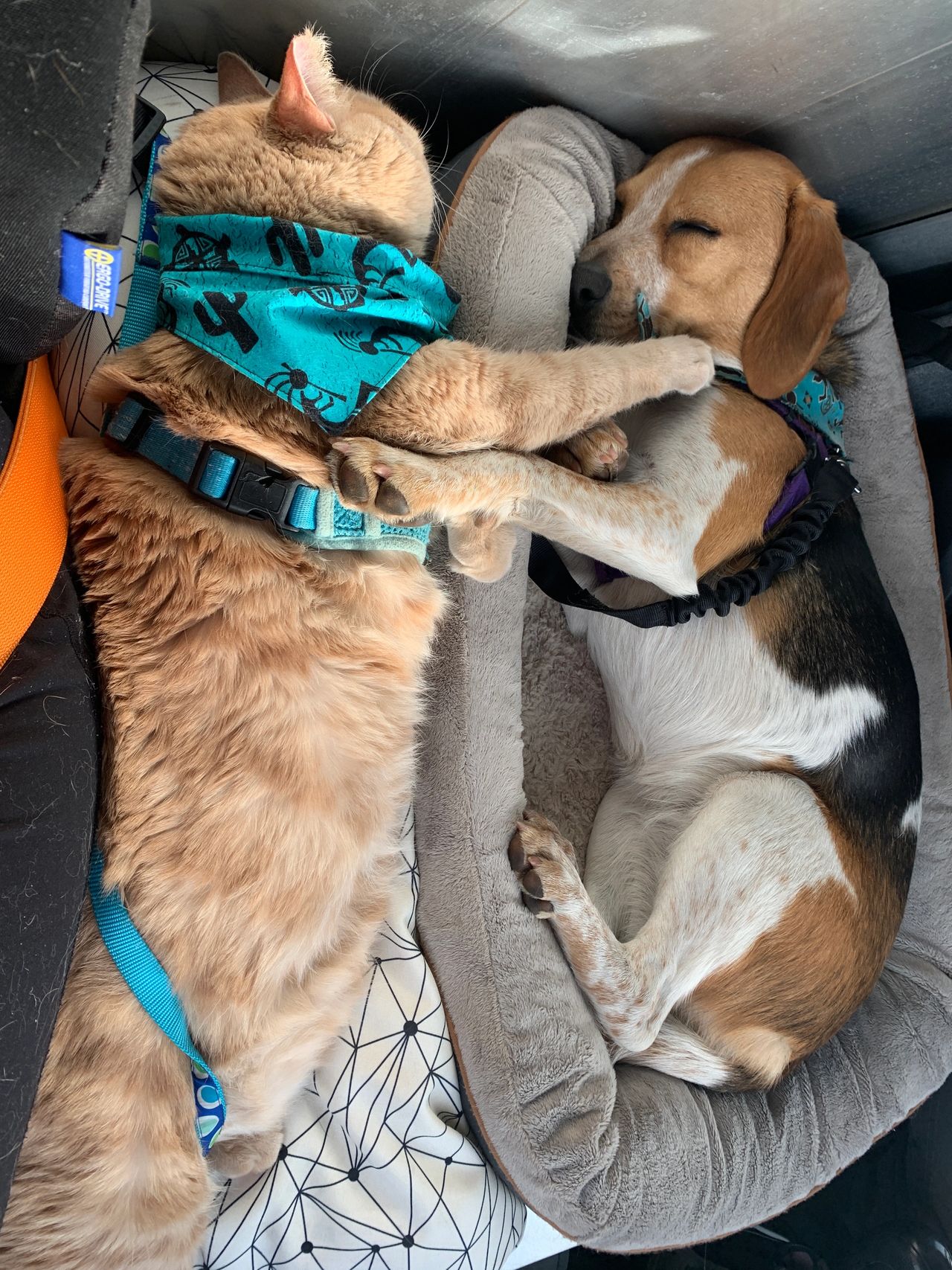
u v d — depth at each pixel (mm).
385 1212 502
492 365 426
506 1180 548
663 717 592
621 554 498
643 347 477
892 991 693
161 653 375
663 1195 565
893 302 711
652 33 480
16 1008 312
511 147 506
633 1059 606
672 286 541
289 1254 488
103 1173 363
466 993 536
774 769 576
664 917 548
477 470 428
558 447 504
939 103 529
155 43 498
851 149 574
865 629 592
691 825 561
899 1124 705
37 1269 352
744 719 568
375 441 396
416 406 407
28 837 319
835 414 595
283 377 370
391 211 419
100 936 370
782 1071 600
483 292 499
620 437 498
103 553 379
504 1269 592
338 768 407
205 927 382
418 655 445
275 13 474
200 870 378
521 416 430
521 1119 530
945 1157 711
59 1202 355
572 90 533
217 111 408
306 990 428
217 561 382
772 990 568
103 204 296
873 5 464
